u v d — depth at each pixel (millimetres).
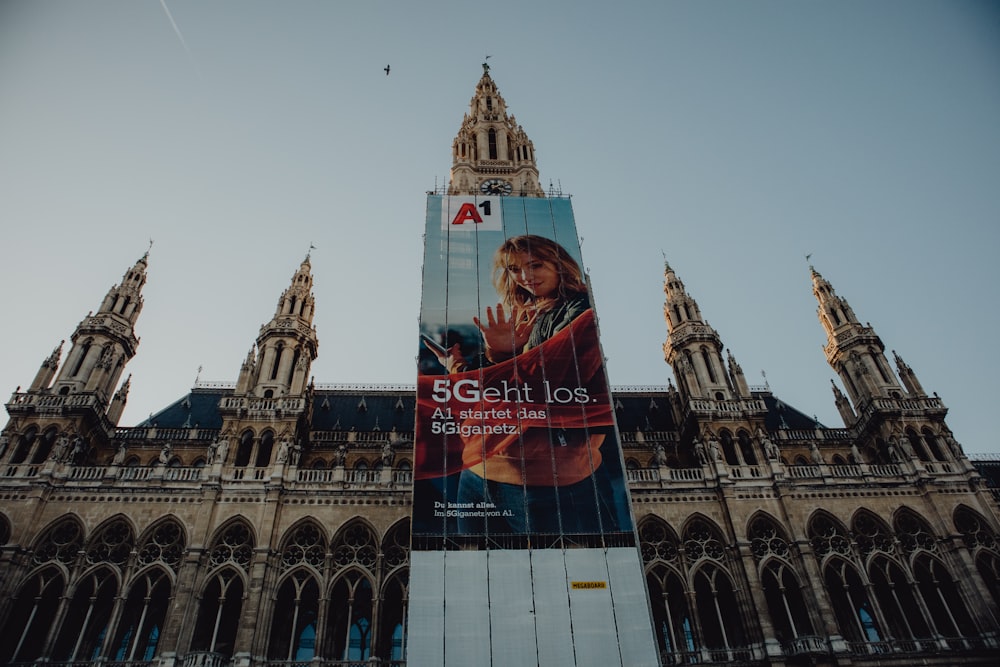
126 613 41969
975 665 40750
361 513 44812
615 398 65812
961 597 44375
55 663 38219
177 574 41875
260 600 40594
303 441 53562
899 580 46125
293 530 44188
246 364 53500
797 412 64625
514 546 39031
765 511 47031
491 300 50594
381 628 41844
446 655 35406
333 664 39344
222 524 43594
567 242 55219
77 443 47844
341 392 64938
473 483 41188
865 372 58469
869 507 47844
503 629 36281
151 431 54625
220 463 46281
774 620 44406
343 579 42938
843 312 64250
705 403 53938
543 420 44344
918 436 53344
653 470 49000
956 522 47781
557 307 50406
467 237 54688
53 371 52938
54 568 41656
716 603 43438
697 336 59781
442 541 39000
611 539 39969
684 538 46156
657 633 43594
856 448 52156
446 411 44219
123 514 43531
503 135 81500
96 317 56844
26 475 45125
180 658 38312
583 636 36500
